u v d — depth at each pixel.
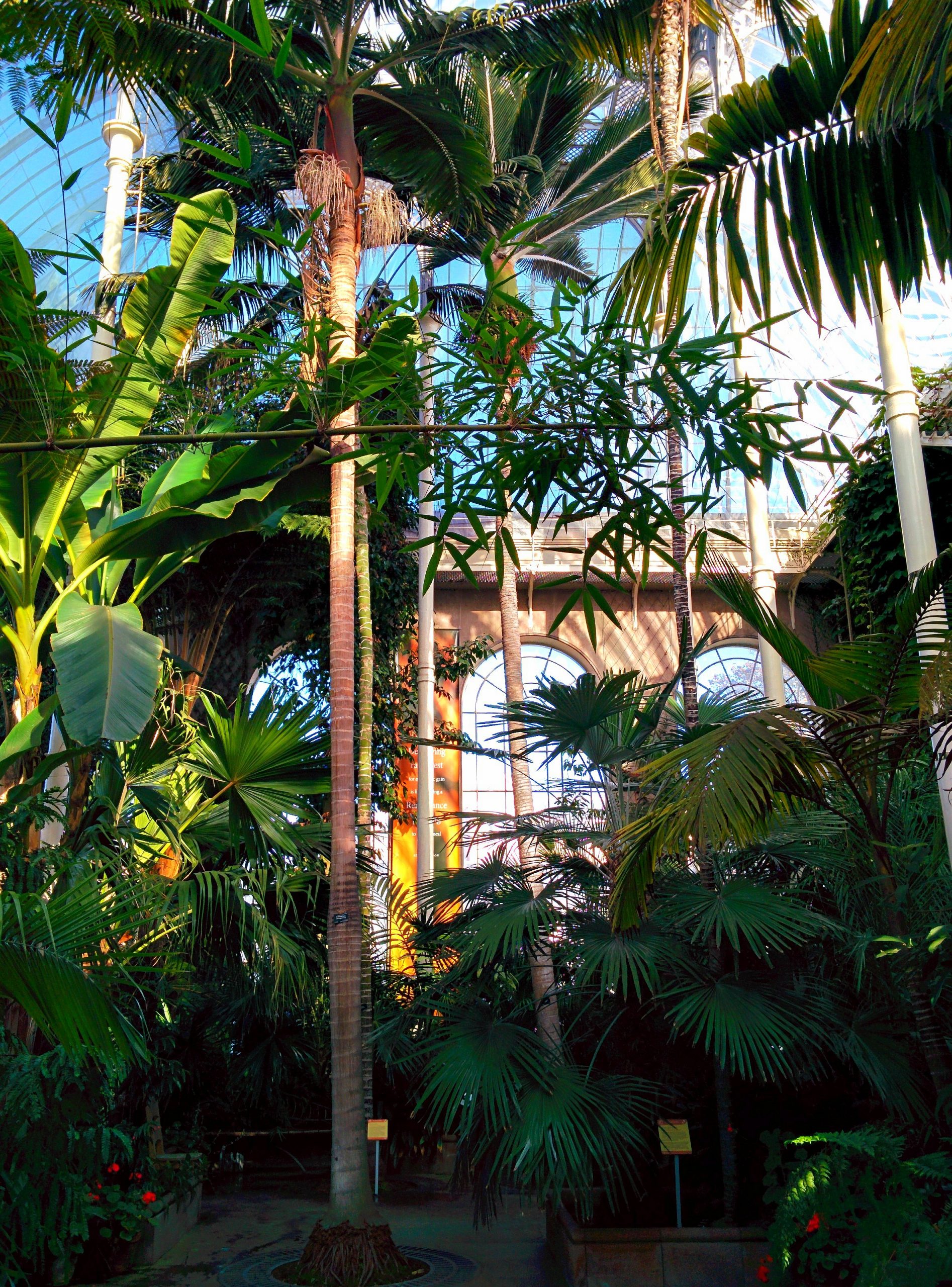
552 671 15.84
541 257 10.95
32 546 5.14
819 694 4.71
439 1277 5.58
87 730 3.88
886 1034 4.96
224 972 7.25
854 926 5.33
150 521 5.29
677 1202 5.15
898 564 11.43
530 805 7.17
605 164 10.38
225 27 2.11
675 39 6.42
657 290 2.99
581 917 5.62
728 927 4.70
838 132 2.69
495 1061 4.94
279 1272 5.56
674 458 6.46
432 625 12.82
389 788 12.34
